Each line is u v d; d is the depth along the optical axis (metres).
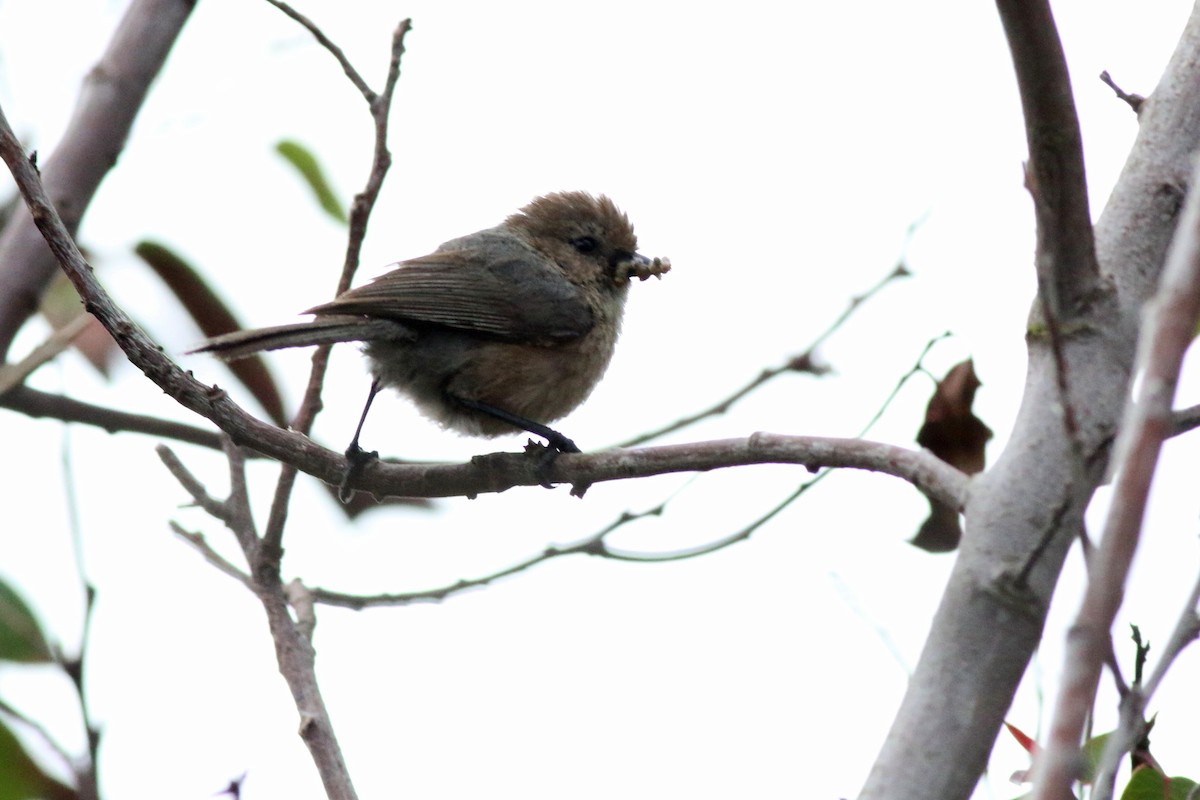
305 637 10.30
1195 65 8.33
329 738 9.24
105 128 13.62
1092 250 7.35
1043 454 7.09
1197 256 4.42
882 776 6.71
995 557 6.88
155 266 13.55
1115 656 6.36
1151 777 7.63
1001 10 6.82
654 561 11.80
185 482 10.80
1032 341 7.52
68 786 9.46
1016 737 7.81
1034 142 7.15
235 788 8.77
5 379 12.62
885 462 7.61
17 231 13.40
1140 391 4.44
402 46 10.89
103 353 13.21
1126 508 4.29
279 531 10.35
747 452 8.39
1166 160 8.01
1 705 9.52
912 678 6.92
